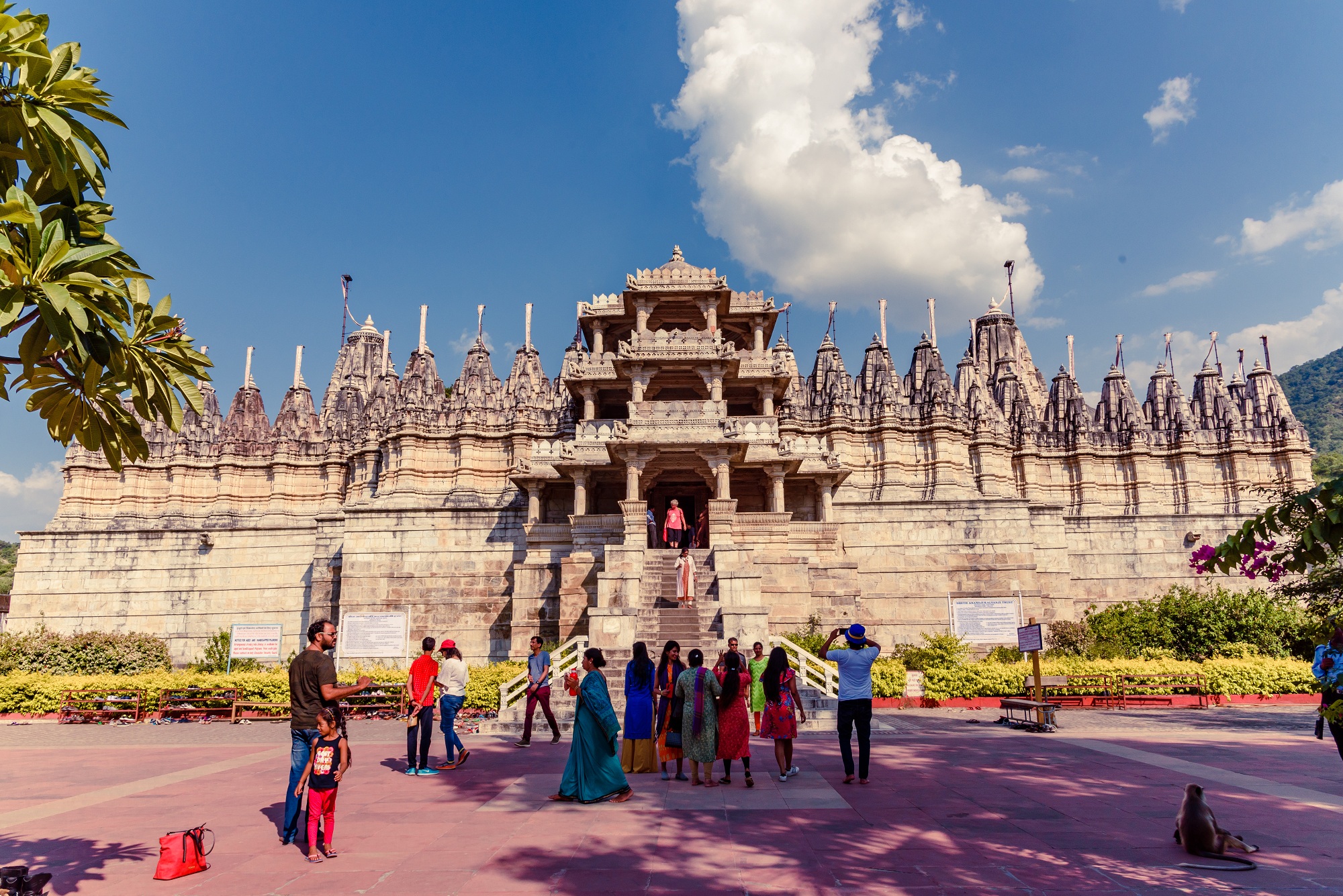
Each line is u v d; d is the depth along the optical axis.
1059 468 52.59
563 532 40.12
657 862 9.98
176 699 30.48
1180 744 19.78
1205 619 36.97
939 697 29.86
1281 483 40.72
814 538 38.97
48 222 8.23
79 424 9.73
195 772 18.23
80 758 21.03
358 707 29.27
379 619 40.62
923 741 20.61
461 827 11.95
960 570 44.44
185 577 51.81
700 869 9.65
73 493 53.97
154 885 9.48
